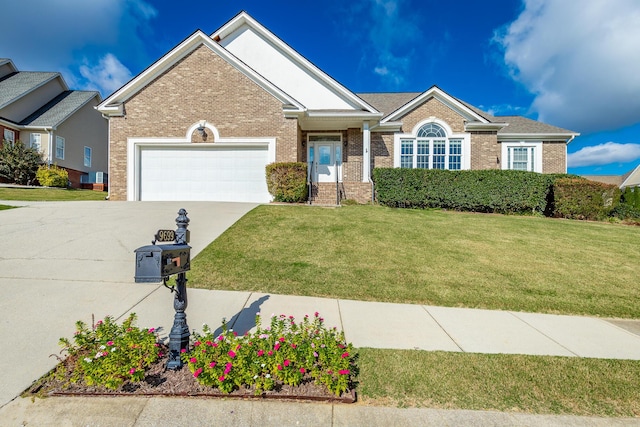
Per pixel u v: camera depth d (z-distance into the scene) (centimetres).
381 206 1279
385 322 425
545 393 290
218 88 1349
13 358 309
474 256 714
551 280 602
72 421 244
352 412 262
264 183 1356
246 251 680
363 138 1504
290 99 1343
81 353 305
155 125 1350
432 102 1642
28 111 2312
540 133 1748
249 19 1572
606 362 342
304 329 355
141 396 270
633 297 541
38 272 529
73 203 1148
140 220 870
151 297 463
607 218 1259
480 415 262
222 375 268
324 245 738
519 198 1272
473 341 381
